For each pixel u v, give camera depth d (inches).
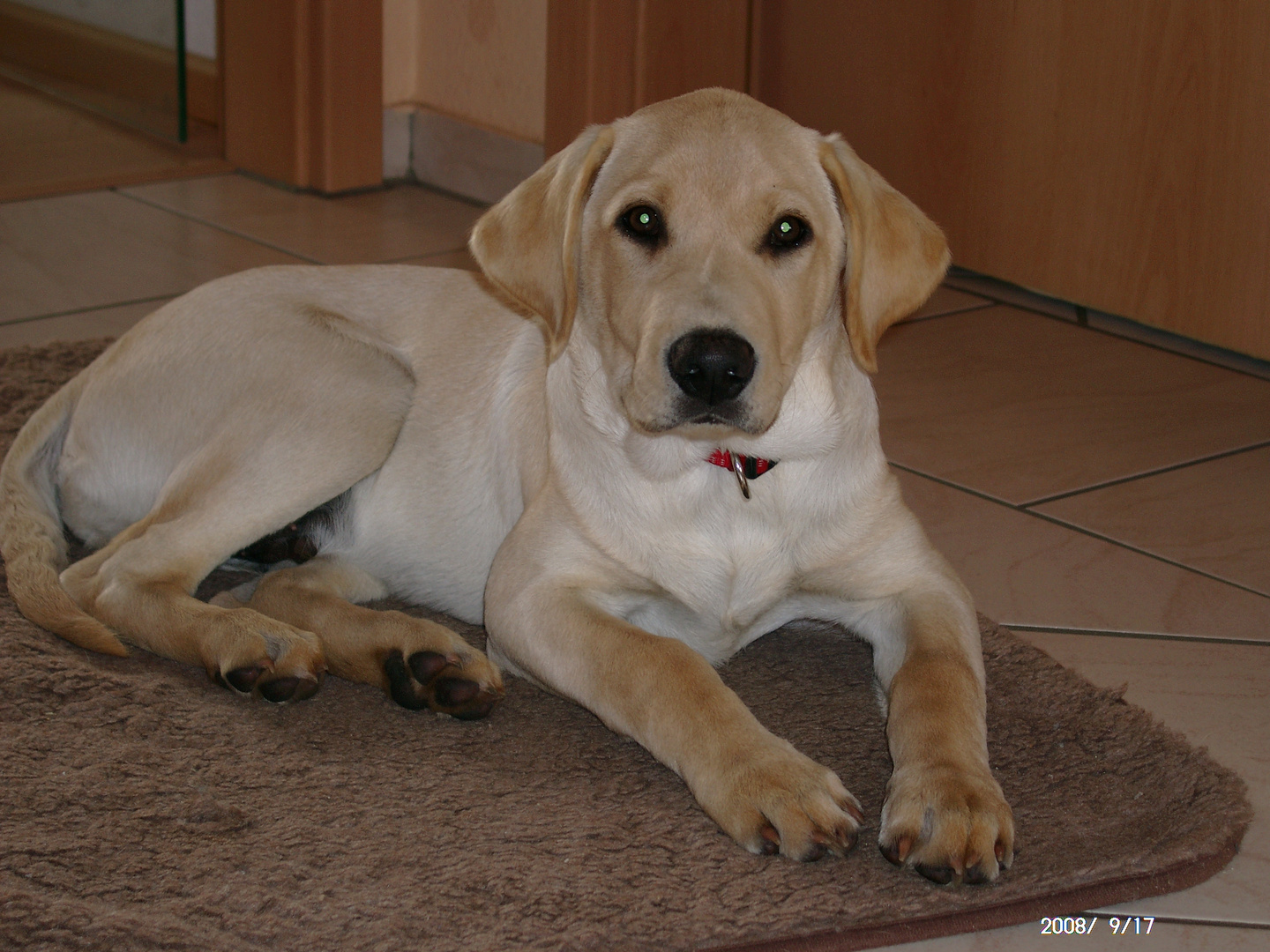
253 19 224.2
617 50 195.0
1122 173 168.7
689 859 74.4
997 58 178.4
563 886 71.8
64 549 107.0
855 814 74.9
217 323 108.2
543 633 88.6
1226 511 125.5
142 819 77.1
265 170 231.1
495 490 104.7
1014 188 181.2
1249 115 154.3
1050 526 122.1
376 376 106.3
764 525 92.1
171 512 101.9
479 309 112.3
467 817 78.3
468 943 67.2
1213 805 80.2
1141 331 174.4
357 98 223.1
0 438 125.0
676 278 81.2
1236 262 159.6
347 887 71.6
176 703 89.6
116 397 109.0
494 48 218.7
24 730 85.4
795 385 89.0
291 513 102.0
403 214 216.2
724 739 77.4
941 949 70.2
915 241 90.4
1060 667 96.2
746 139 85.7
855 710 93.1
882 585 94.5
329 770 82.9
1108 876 74.2
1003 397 152.4
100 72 262.2
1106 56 166.6
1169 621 106.4
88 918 67.1
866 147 198.1
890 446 138.7
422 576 108.0
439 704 89.6
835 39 197.8
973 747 77.7
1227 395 154.2
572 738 88.3
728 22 202.5
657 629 97.5
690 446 89.7
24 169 226.4
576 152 90.4
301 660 90.5
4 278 176.7
